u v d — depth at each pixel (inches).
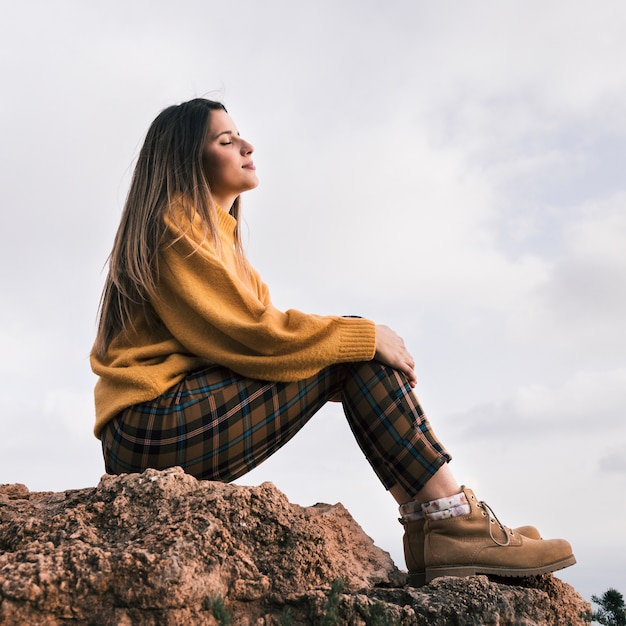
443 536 104.6
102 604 81.4
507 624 92.6
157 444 103.7
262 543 93.7
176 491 96.0
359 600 87.8
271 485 99.8
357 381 108.7
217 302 110.7
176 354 109.8
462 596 93.1
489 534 104.6
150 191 118.8
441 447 107.7
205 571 85.9
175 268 111.8
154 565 81.8
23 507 99.6
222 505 93.7
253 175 127.1
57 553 83.0
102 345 117.5
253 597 88.0
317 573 94.7
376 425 107.1
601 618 99.3
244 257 134.9
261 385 107.1
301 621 87.5
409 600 92.9
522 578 109.6
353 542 110.3
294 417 109.3
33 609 79.1
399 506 110.4
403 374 110.4
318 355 105.3
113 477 98.4
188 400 104.6
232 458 106.3
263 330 105.1
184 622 81.4
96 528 92.1
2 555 86.3
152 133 125.0
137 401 104.4
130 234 116.7
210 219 117.6
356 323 107.9
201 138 121.7
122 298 116.3
